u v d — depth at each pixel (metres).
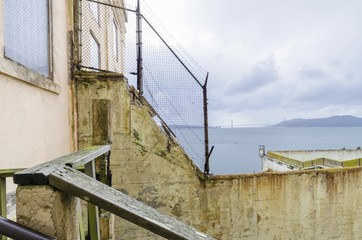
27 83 3.75
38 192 1.09
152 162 5.66
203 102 6.09
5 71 3.18
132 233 5.56
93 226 2.42
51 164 1.30
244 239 6.05
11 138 3.38
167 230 1.14
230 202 6.01
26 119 3.73
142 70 6.00
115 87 5.54
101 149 2.25
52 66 4.67
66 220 1.16
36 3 4.23
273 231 6.18
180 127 6.05
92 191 1.14
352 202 6.58
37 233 1.04
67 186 1.12
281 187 6.24
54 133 4.65
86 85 5.50
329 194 6.47
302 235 6.32
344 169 6.56
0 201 1.77
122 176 5.54
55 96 4.72
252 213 6.10
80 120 5.51
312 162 12.79
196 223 5.85
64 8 5.29
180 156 5.78
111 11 12.04
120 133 5.54
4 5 3.33
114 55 13.49
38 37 4.30
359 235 6.59
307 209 6.36
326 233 6.43
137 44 5.99
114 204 1.13
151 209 1.34
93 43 8.91
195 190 5.86
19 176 1.10
